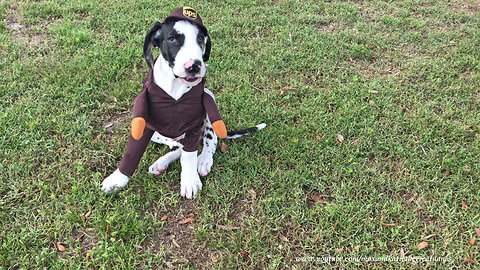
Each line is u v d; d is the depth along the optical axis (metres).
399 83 1.39
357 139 1.15
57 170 0.99
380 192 1.01
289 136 1.15
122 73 1.35
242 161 1.06
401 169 1.07
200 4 1.83
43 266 0.79
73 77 1.30
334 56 1.52
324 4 1.91
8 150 1.02
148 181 0.97
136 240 0.85
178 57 0.74
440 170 1.06
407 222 0.93
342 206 0.95
